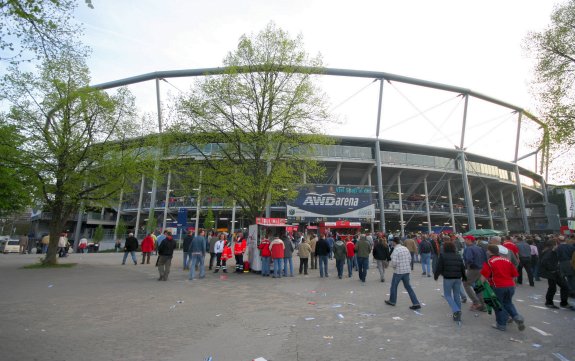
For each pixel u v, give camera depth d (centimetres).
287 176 1722
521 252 1309
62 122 1805
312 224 4175
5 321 702
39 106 1792
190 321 715
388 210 4628
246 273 1630
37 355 506
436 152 5038
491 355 516
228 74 1755
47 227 5606
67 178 1800
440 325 689
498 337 609
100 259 2367
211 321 716
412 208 4888
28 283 1226
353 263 1627
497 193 6322
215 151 1828
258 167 1730
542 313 811
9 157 1644
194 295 1012
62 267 1777
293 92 1794
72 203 1886
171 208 4534
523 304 929
